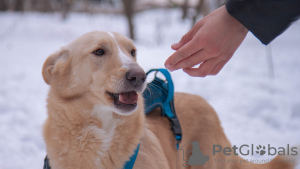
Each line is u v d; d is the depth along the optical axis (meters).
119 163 2.42
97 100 2.47
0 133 4.88
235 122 5.49
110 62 2.49
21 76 8.53
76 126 2.43
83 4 31.89
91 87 2.49
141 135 2.54
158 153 2.64
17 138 4.76
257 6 1.55
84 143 2.40
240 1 1.60
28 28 20.05
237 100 6.45
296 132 5.06
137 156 2.50
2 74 8.64
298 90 7.08
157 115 3.12
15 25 20.48
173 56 1.92
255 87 7.33
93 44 2.54
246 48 14.63
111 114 2.43
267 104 6.10
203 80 7.98
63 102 2.50
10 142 4.62
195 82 7.83
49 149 2.46
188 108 3.27
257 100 6.26
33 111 5.87
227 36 1.76
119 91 2.36
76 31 19.53
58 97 2.54
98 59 2.51
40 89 7.41
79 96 2.51
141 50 12.79
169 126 3.06
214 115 3.40
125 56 2.53
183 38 2.03
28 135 4.86
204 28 1.79
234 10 1.64
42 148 4.56
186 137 3.11
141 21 26.00
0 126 5.15
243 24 1.64
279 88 7.18
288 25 1.56
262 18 1.57
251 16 1.59
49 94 2.60
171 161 2.85
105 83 2.43
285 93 6.91
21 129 5.08
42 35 17.81
